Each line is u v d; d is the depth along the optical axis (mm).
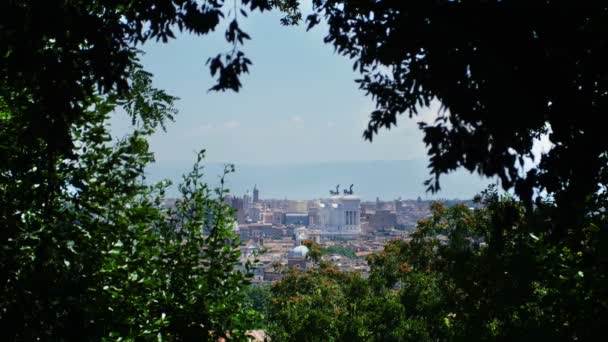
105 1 9562
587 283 15039
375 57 8703
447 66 7734
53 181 12469
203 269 14984
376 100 8664
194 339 14344
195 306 14500
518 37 7711
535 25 7758
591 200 14586
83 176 12750
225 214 15336
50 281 11539
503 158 7941
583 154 8547
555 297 16609
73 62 9484
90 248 12695
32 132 10055
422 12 7812
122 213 14062
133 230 14117
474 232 32656
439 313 41531
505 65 7645
